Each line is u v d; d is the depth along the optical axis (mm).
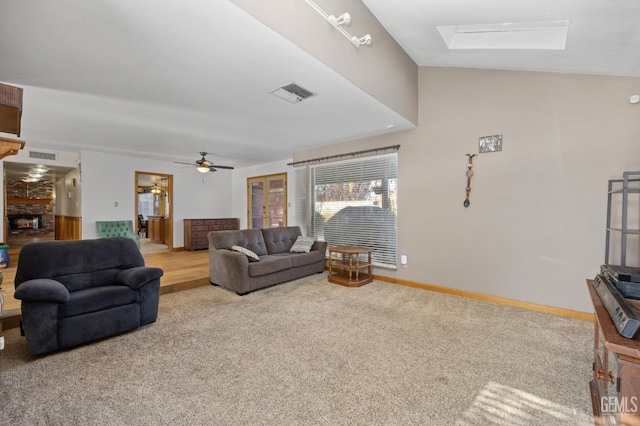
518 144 3445
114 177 6293
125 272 2932
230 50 2186
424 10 2719
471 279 3828
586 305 3078
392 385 1943
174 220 7391
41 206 9352
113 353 2348
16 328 2844
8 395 1808
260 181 7617
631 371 972
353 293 4012
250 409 1702
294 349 2422
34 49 2141
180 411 1680
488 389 1909
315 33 2312
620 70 2760
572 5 2041
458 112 3889
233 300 3703
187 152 6055
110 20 1807
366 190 4938
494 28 2850
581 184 3080
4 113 1257
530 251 3391
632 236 2836
